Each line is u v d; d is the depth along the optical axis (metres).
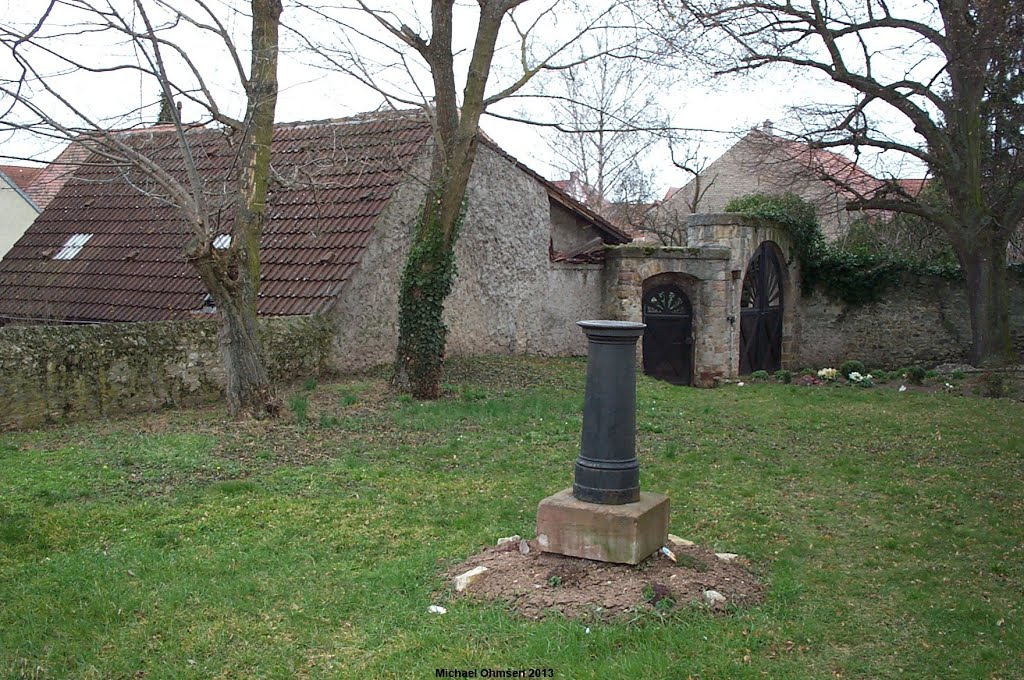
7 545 5.86
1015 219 18.28
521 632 4.63
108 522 6.38
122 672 4.36
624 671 4.23
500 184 16.58
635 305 18.94
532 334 17.73
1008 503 7.59
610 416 5.33
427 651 4.51
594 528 5.22
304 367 12.52
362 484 7.52
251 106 9.40
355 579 5.45
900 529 6.78
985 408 13.15
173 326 10.70
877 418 11.96
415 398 11.77
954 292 21.72
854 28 18.48
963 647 4.66
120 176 9.64
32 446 8.41
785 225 21.58
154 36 8.73
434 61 11.35
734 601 5.07
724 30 15.99
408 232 14.67
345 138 16.30
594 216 19.23
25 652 4.50
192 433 9.05
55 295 16.06
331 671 4.36
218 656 4.51
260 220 9.87
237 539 6.11
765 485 8.02
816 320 23.12
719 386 16.70
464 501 7.06
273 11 9.59
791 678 4.27
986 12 14.31
